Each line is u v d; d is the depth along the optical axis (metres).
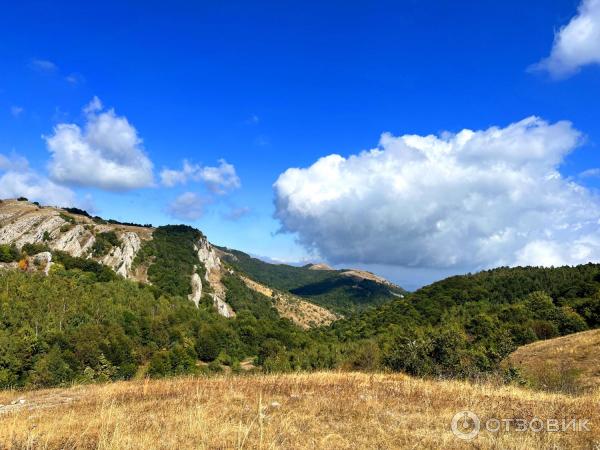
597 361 28.95
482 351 26.11
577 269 117.75
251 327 121.38
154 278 153.50
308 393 14.22
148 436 8.70
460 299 118.00
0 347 65.50
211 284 181.12
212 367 93.31
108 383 21.67
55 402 15.44
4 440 8.93
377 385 16.22
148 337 97.81
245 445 8.12
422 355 24.59
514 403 12.34
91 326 85.25
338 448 7.93
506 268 137.38
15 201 165.62
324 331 145.62
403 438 8.59
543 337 66.69
